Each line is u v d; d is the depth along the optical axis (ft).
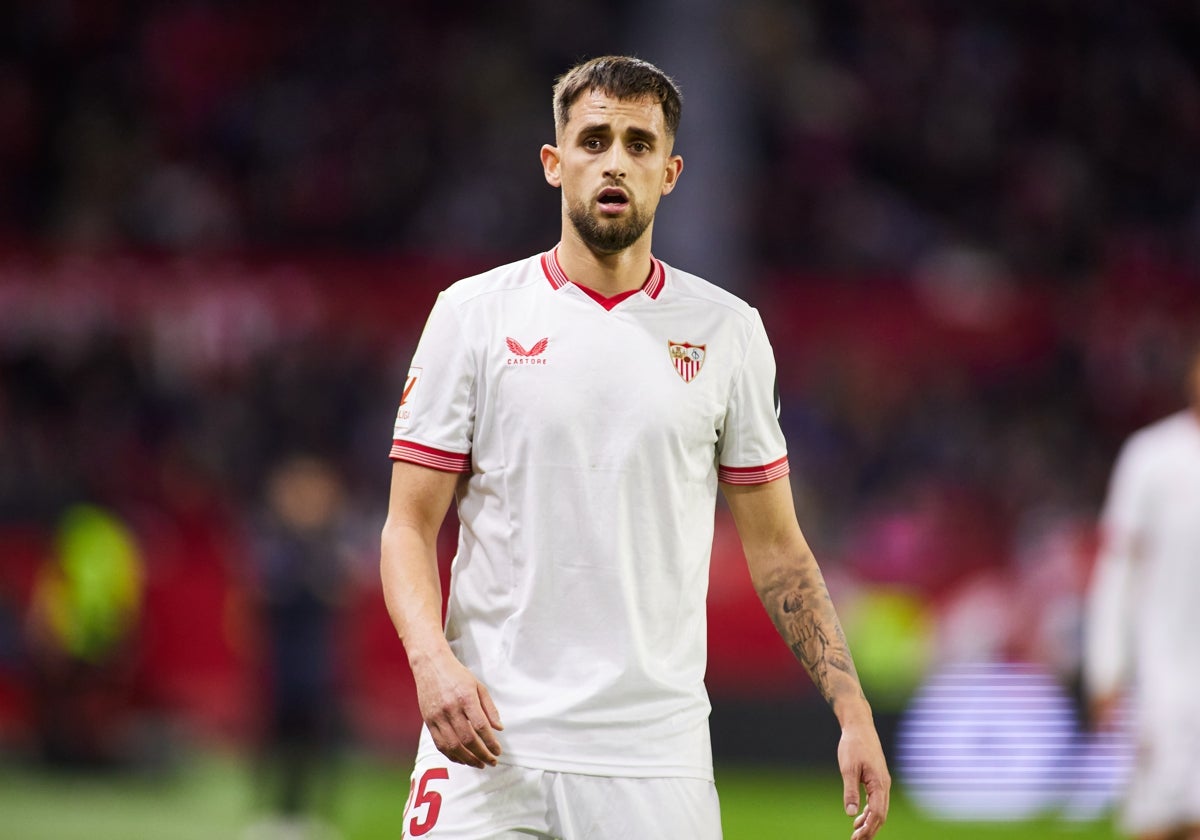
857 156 244.42
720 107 206.59
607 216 39.14
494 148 239.91
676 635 39.55
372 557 158.71
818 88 242.78
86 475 177.27
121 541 140.26
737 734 137.59
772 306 188.44
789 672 145.38
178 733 155.84
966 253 229.66
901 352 187.11
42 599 141.28
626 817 38.14
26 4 247.91
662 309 40.47
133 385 186.70
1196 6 266.98
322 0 255.09
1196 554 66.64
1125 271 194.08
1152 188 249.96
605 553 38.73
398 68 248.73
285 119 241.55
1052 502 178.91
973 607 144.97
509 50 253.65
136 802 123.65
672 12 209.67
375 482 182.19
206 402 185.68
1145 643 67.77
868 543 165.68
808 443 181.37
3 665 154.71
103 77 245.45
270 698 108.99
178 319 188.24
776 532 41.73
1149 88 258.78
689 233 200.44
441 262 189.67
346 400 186.29
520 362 39.50
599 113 39.37
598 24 256.73
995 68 257.34
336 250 216.13
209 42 249.14
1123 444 186.29
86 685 139.23
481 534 39.70
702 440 40.09
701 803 39.17
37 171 235.81
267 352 187.21
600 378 39.34
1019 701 130.82
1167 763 66.18
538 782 38.09
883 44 255.70
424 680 37.01
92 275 188.75
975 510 174.91
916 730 131.95
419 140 240.73
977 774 129.49
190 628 160.56
